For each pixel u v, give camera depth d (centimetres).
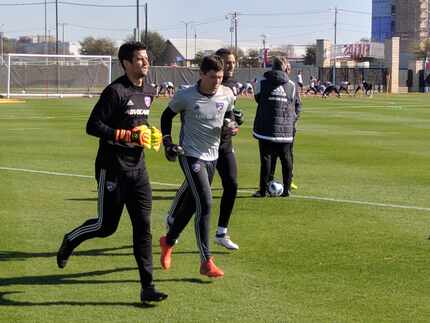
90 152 1736
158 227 934
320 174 1408
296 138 2148
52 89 5834
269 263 757
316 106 4150
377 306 623
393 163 1582
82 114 3203
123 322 582
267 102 1109
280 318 593
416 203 1101
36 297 642
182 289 669
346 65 9619
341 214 1012
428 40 10194
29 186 1227
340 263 757
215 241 826
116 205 636
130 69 627
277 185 1140
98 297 643
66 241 669
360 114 3381
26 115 3123
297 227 927
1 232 885
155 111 3472
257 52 11450
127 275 712
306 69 7300
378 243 844
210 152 711
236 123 792
